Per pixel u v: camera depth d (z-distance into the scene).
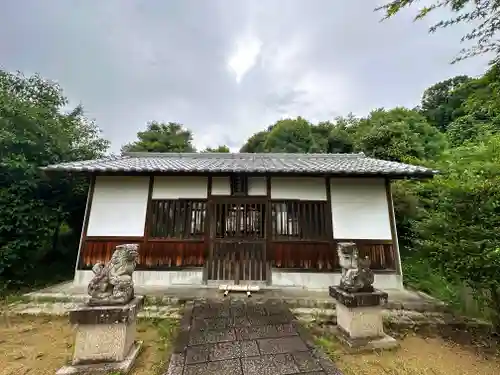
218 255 6.73
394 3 3.66
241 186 7.05
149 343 3.98
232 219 6.93
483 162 4.88
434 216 4.98
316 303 5.29
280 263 6.65
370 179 7.13
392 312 5.07
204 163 8.21
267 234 6.80
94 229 6.73
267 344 3.62
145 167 6.70
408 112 18.19
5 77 8.66
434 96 23.27
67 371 3.07
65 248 9.14
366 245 6.73
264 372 2.97
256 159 9.84
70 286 6.30
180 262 6.65
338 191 7.07
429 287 6.67
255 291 6.03
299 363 3.16
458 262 4.23
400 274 6.57
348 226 6.85
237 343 3.64
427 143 14.41
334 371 3.01
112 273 3.55
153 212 6.89
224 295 5.76
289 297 5.64
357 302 3.98
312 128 20.81
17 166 6.68
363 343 3.82
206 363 3.14
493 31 3.21
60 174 7.21
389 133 13.59
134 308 3.48
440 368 3.43
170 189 7.05
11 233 6.70
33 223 6.97
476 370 3.41
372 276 4.25
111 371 3.08
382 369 3.34
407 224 8.95
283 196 7.04
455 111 17.47
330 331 4.32
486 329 4.55
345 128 21.89
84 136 10.51
